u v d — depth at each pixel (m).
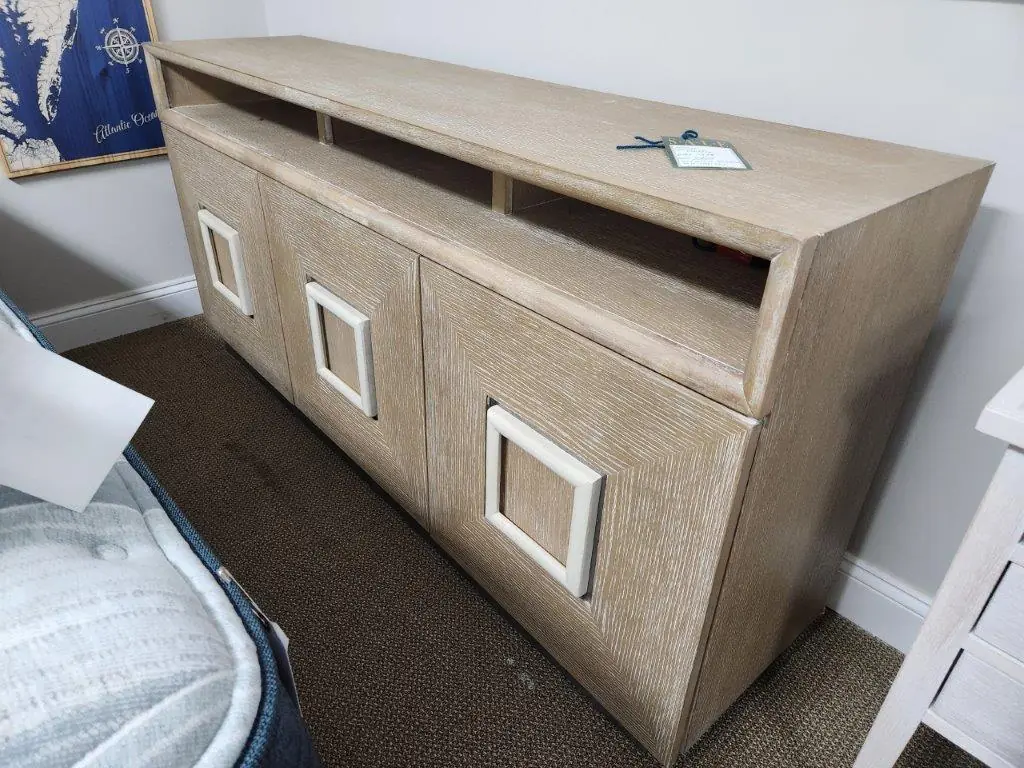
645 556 0.63
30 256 1.43
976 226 0.70
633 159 0.60
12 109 1.30
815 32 0.75
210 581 0.45
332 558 1.04
